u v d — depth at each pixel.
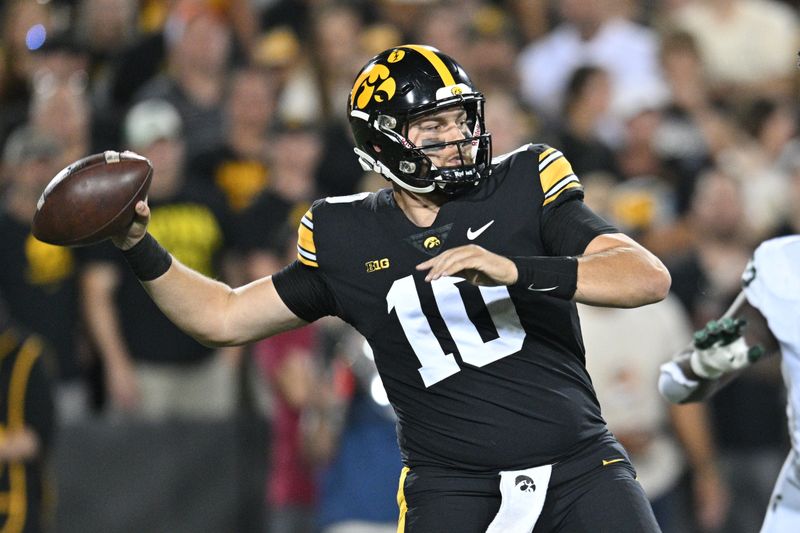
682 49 34.75
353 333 22.69
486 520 13.21
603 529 12.73
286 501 25.28
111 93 30.95
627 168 30.77
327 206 13.61
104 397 25.38
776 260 13.74
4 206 24.94
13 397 20.36
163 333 25.16
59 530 24.16
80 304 25.14
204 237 25.98
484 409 13.06
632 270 12.02
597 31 35.72
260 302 13.78
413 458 13.55
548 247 13.05
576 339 13.31
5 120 29.08
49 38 30.45
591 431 13.19
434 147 12.88
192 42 29.70
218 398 25.67
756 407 25.64
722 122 34.16
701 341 13.94
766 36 37.41
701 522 24.94
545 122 33.22
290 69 32.50
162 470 24.83
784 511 13.74
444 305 13.00
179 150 26.33
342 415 22.42
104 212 13.17
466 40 34.38
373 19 35.72
